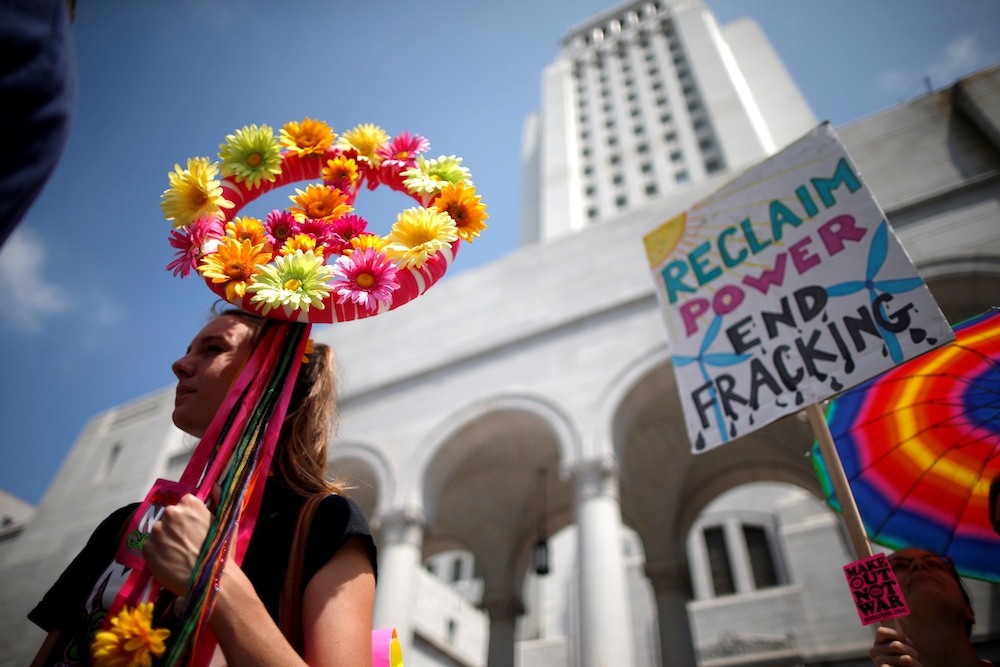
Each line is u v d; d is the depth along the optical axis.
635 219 12.51
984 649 12.35
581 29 56.56
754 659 19.31
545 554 10.29
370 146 2.07
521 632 25.38
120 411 17.23
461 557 32.22
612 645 7.28
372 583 1.38
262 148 1.92
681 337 4.84
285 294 1.47
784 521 22.02
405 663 13.14
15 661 12.34
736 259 4.81
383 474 11.05
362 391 12.79
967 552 3.46
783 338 4.19
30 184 0.94
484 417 10.90
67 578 1.57
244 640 1.04
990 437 3.66
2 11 0.86
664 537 12.78
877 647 2.42
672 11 51.16
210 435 1.38
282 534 1.38
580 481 9.06
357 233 1.78
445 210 1.83
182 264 1.65
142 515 1.31
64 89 0.99
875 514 3.87
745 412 4.15
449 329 13.20
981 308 8.38
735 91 40.28
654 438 12.38
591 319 11.18
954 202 8.92
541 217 41.19
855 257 4.08
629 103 45.88
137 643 0.96
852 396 4.27
